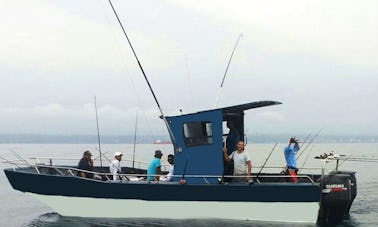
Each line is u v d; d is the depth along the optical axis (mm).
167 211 14953
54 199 15797
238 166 14523
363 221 15641
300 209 14195
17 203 21891
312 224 14203
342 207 14414
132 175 15297
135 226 14562
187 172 14844
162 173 17062
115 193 15219
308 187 14039
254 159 48469
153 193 14961
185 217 14828
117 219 15305
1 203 21844
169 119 15125
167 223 14727
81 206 15602
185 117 14906
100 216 15477
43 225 15383
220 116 14531
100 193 15344
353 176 15367
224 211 14609
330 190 14367
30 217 17828
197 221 14734
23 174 16031
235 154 14648
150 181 15289
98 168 18266
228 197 14523
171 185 14812
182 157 14938
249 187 14375
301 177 14867
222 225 14305
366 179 31000
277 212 14336
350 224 15039
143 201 15070
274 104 14586
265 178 16297
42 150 94875
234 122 15398
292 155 15570
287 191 14195
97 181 15320
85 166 16234
